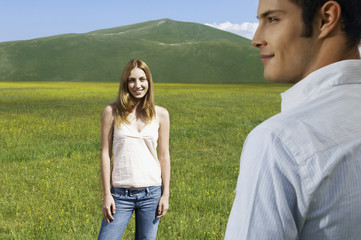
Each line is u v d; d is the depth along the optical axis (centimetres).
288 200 74
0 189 652
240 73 15538
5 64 15938
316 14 85
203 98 3844
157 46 17938
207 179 730
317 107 82
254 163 79
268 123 82
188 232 469
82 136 1294
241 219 78
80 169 804
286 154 76
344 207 74
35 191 648
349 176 74
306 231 77
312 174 74
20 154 948
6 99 3472
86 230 485
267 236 75
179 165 859
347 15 83
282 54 89
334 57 87
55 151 1002
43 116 1966
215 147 1110
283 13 87
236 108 2578
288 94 94
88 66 16025
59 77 15325
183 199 588
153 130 299
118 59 16512
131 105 295
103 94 4528
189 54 16775
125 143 293
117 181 295
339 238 75
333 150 75
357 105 81
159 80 15175
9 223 507
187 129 1428
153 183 298
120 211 295
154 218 303
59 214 529
